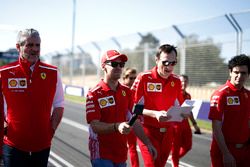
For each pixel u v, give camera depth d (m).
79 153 6.64
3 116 3.00
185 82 6.13
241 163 3.47
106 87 3.15
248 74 3.41
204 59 15.00
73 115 12.45
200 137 8.87
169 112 3.50
